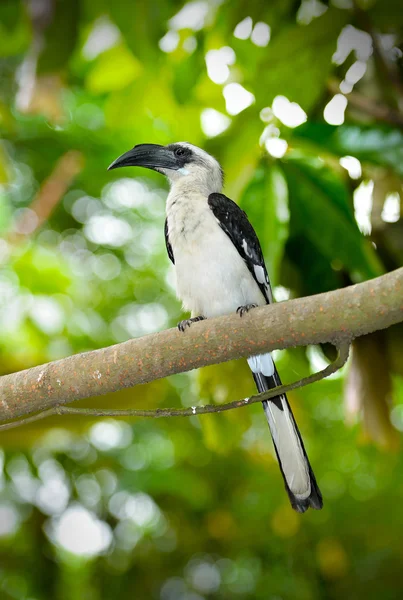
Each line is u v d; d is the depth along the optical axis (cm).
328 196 862
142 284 2017
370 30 807
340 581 1806
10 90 1330
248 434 1678
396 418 1767
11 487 1661
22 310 1515
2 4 869
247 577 1872
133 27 845
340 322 552
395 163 860
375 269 869
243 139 823
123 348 637
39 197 1392
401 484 1852
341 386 1806
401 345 968
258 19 859
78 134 1583
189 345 614
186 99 977
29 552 1644
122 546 1761
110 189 1934
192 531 1794
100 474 1772
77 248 2017
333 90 870
